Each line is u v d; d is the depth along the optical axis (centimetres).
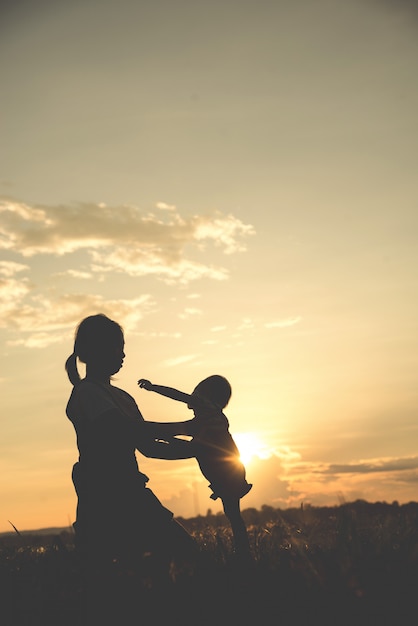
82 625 425
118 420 443
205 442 537
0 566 557
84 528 452
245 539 571
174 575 436
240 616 395
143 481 458
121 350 481
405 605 379
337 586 394
